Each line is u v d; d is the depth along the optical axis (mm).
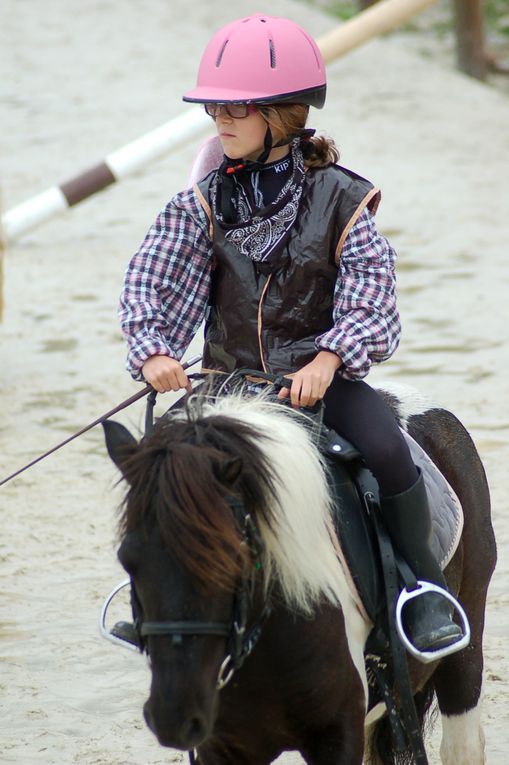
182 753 6578
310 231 4902
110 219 22188
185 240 5074
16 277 18766
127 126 27312
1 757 6543
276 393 4949
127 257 19734
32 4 37906
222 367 5105
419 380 13516
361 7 33688
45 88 30531
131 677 7562
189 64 32344
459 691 5750
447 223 21016
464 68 34312
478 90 31469
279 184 4969
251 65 4902
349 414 4941
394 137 27141
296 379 4730
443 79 32219
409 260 18938
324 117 28625
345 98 30391
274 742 4711
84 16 36750
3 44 34125
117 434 4559
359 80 32031
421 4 18641
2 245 13984
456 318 16016
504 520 9695
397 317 4977
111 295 17734
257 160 5012
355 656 4680
